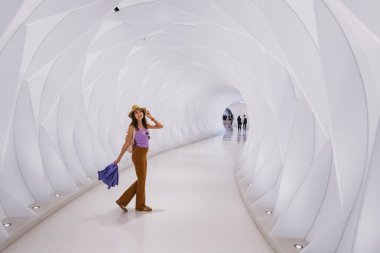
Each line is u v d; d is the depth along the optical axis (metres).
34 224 8.29
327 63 5.19
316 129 7.62
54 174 11.14
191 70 25.88
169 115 27.92
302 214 6.95
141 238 7.57
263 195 10.23
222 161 20.27
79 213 9.46
